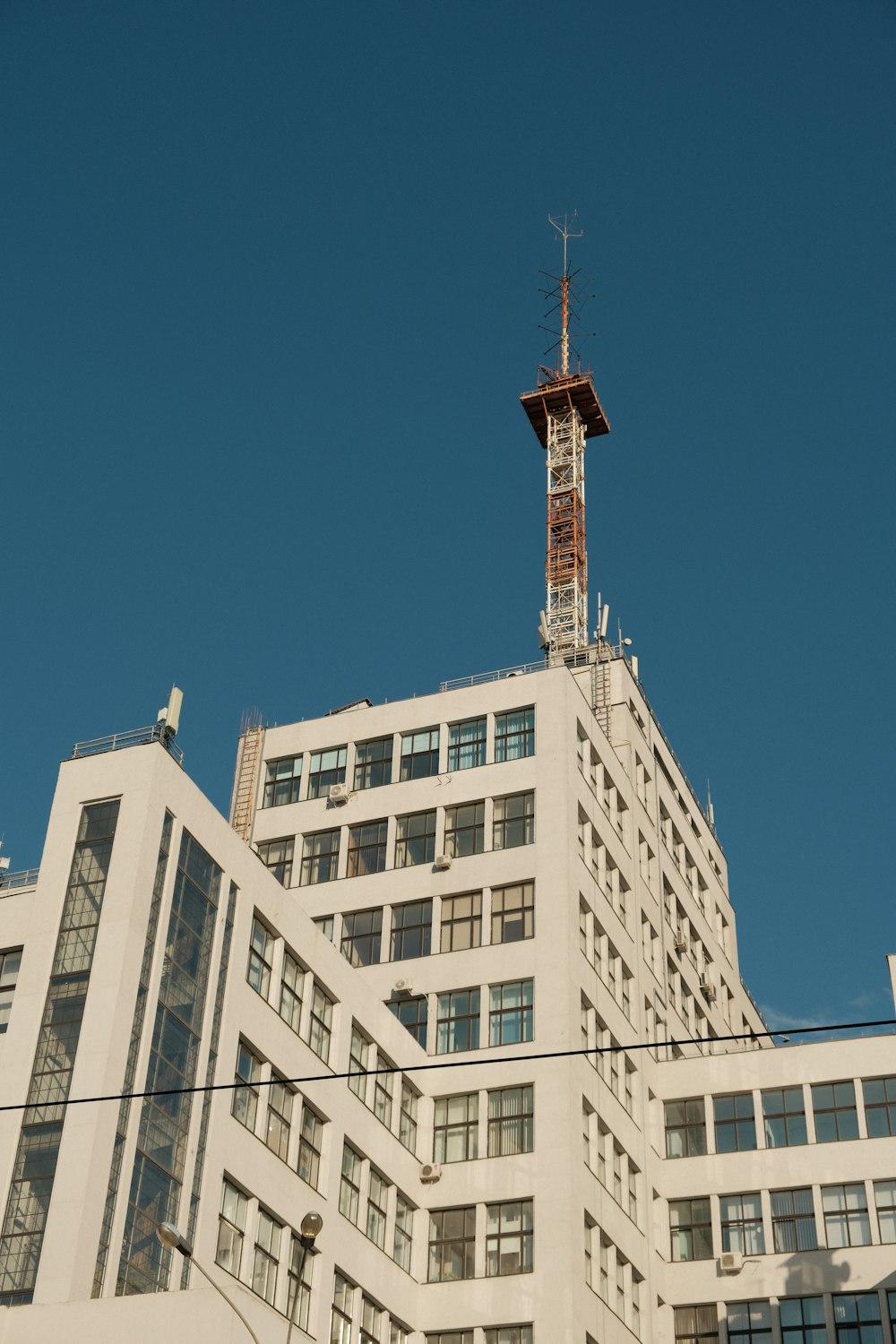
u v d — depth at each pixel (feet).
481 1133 198.39
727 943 291.99
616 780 244.42
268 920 177.99
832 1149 213.87
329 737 242.58
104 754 168.66
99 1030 147.95
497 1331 184.55
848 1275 204.13
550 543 319.68
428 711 237.66
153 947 157.17
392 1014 200.13
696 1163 219.82
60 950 155.33
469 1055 204.64
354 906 223.30
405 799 230.48
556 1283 184.65
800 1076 220.64
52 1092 145.89
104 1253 138.51
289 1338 135.23
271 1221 164.55
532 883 215.31
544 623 284.41
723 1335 205.77
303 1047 178.19
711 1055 226.99
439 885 220.43
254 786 242.17
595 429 344.49
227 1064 162.81
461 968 212.02
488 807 224.33
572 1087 198.59
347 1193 179.52
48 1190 139.54
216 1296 127.54
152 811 162.91
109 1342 128.06
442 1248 192.13
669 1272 212.64
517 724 230.48
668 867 263.49
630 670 273.33
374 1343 178.19
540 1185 192.03
